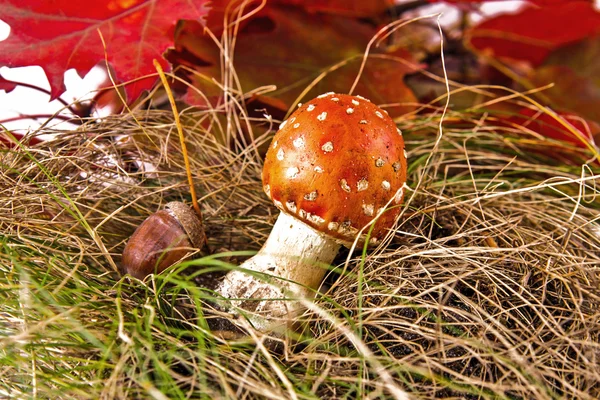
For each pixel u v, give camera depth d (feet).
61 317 0.69
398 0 1.18
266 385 0.68
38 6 0.86
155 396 0.64
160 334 0.72
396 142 0.75
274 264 0.79
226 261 0.89
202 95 0.93
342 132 0.73
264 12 1.04
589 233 0.85
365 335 0.73
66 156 0.85
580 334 0.72
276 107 0.96
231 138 0.97
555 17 1.11
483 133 1.00
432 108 1.01
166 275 0.77
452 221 0.87
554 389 0.69
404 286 0.76
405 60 1.05
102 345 0.67
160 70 0.79
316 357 0.70
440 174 0.98
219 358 0.71
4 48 0.84
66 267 0.77
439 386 0.69
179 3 0.90
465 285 0.77
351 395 0.69
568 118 1.03
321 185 0.72
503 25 1.14
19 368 0.71
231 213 0.93
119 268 0.84
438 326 0.71
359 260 0.80
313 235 0.78
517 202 0.89
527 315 0.75
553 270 0.78
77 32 0.87
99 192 0.86
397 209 0.77
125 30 0.89
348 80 1.01
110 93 0.94
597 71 1.13
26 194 0.83
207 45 0.99
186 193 0.93
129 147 0.91
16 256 0.74
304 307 0.78
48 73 0.86
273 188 0.75
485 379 0.70
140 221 0.89
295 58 1.02
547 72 1.13
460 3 1.14
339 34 1.05
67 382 0.69
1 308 0.73
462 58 1.21
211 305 0.79
